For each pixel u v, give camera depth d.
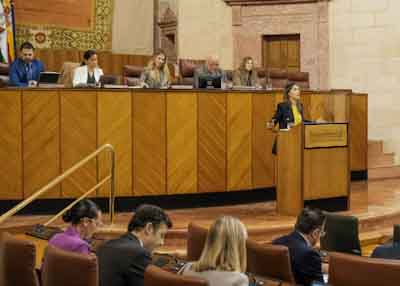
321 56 14.03
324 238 6.51
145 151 9.09
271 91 10.01
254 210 9.27
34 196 7.04
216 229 4.02
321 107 10.06
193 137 9.34
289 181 8.81
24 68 9.48
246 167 9.78
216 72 9.95
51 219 7.84
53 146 8.80
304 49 14.15
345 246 6.39
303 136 8.60
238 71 10.64
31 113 8.76
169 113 9.17
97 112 8.86
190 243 5.65
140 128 9.05
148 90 9.05
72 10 13.40
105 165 8.92
